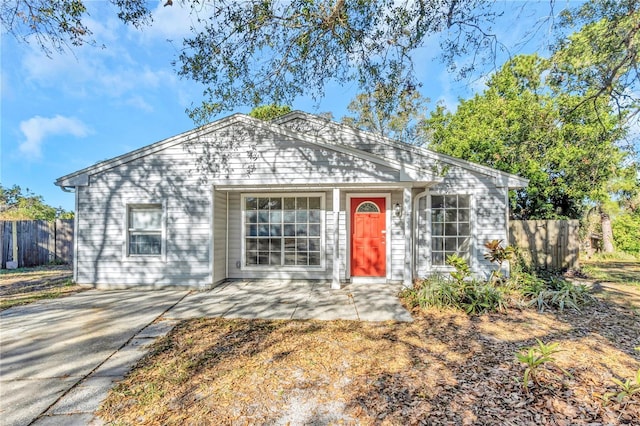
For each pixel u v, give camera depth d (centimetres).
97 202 785
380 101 588
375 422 262
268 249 863
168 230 773
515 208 1434
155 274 770
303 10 438
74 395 307
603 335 453
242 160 766
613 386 312
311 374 343
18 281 846
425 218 834
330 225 850
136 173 783
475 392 304
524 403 286
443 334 459
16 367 367
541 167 1238
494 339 440
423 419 264
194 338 450
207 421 264
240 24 451
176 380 332
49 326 500
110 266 778
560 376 332
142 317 545
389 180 738
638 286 786
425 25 465
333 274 760
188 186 776
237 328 488
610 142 776
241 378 335
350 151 743
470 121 1422
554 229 985
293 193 862
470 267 807
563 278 880
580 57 557
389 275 831
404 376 337
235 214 866
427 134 1908
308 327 491
